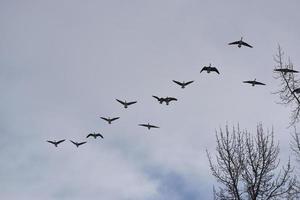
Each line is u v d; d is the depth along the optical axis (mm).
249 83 34406
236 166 26047
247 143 26438
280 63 28062
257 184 25422
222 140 26859
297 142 26391
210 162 26750
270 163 25859
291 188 25375
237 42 33312
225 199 25750
